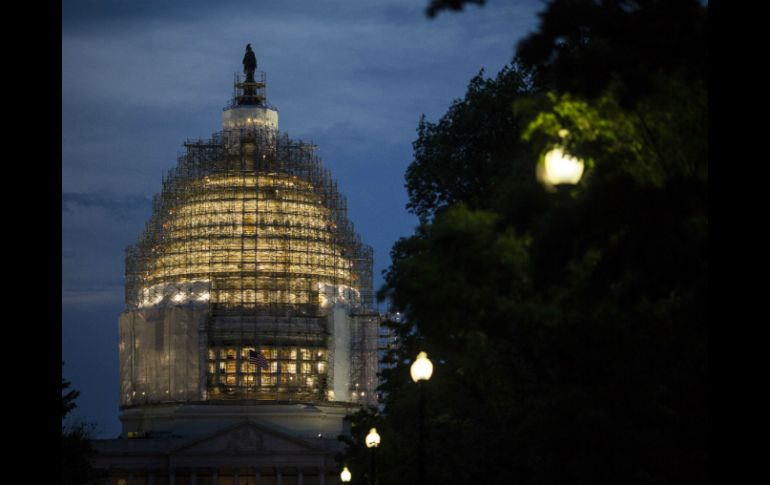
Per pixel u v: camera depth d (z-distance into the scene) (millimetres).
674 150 75438
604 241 69500
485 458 154625
